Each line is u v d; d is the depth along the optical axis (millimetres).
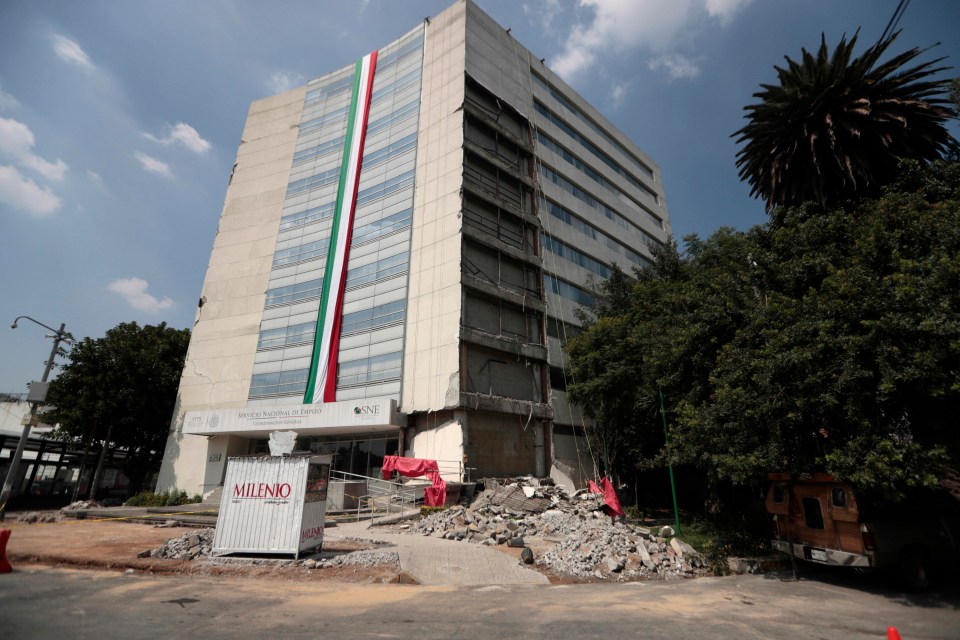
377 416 25422
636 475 24656
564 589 8773
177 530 14797
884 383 8477
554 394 30094
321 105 39062
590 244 37688
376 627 6164
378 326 29266
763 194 21672
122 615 6445
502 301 29078
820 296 10312
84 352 31469
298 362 31141
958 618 7117
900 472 8312
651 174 50688
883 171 18484
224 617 6488
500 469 25547
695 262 22875
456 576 9539
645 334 19406
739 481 10883
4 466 36906
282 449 13383
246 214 38000
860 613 7371
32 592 7492
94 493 30516
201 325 35438
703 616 7012
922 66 18156
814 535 10250
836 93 18828
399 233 30641
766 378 10211
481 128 32125
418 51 35250
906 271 9414
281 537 10305
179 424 32719
